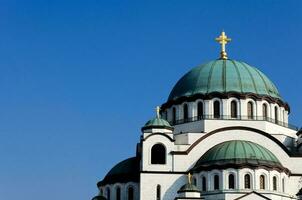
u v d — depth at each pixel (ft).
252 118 518.78
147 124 502.79
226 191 454.40
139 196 503.61
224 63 551.18
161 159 492.13
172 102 540.52
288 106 553.64
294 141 514.68
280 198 460.14
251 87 529.86
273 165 465.88
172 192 481.05
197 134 502.79
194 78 544.21
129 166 537.24
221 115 517.55
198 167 473.67
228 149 472.85
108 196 533.96
